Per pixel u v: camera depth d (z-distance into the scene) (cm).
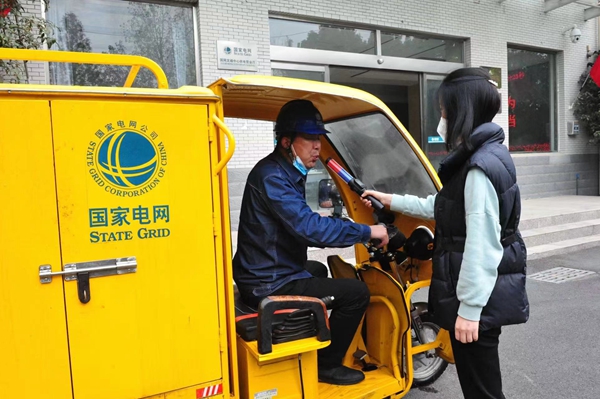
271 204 206
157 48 643
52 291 148
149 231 159
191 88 168
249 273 216
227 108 251
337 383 232
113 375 157
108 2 610
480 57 953
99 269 152
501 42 986
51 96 145
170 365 165
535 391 288
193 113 164
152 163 159
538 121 1101
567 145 1118
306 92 210
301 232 202
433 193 255
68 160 148
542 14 1052
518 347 354
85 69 599
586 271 579
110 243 154
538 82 1095
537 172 1057
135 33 629
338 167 258
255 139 684
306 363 194
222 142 172
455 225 182
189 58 663
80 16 595
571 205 906
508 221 177
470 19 934
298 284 218
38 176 145
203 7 648
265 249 213
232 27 671
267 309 177
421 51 900
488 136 179
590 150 1154
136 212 157
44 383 149
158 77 178
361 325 262
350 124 271
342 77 829
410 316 242
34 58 162
